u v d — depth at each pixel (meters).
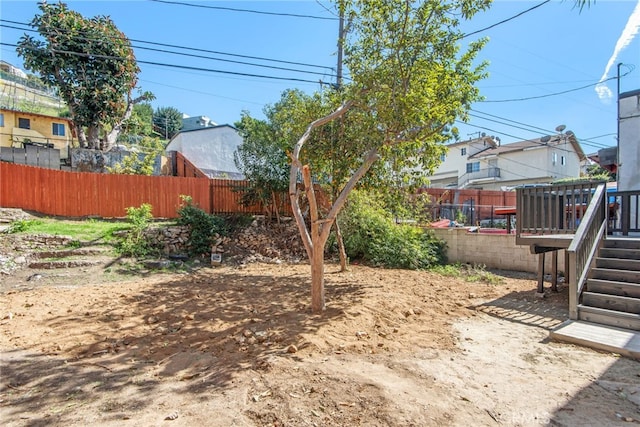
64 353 3.76
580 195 6.68
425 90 5.79
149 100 20.55
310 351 3.76
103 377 3.23
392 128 6.01
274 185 12.12
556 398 2.95
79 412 2.65
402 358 3.70
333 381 3.09
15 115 24.97
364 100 6.45
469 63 6.39
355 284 7.42
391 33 5.87
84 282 7.32
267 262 10.55
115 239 9.78
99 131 19.95
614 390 3.10
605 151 11.11
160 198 12.73
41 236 8.97
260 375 3.21
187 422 2.52
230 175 21.58
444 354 3.86
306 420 2.54
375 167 8.05
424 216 11.20
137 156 17.73
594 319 4.89
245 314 5.16
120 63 17.73
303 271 9.17
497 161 33.84
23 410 2.68
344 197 5.38
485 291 7.10
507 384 3.19
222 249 10.83
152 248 9.93
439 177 38.78
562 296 6.70
